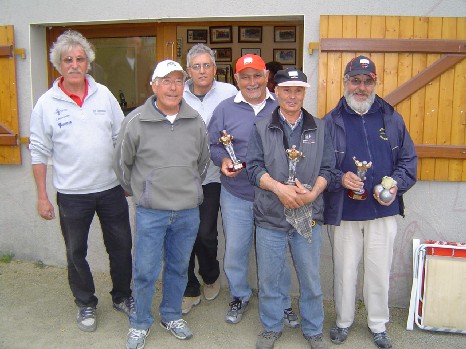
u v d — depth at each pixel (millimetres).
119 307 3725
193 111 3088
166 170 3002
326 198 3201
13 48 4184
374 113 3172
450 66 3553
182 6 3910
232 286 3549
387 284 3283
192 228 3213
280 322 3268
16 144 4254
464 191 3727
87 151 3230
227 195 3471
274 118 3006
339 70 3646
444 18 3561
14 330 3479
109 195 3404
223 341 3381
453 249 3537
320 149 2982
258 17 3879
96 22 4164
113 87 4676
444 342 3418
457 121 3611
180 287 3357
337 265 3320
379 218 3188
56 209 4379
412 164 3152
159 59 4504
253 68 3205
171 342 3350
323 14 3717
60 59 3135
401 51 3574
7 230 4512
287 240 3092
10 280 4219
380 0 3650
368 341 3387
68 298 3959
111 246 3572
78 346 3293
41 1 4145
